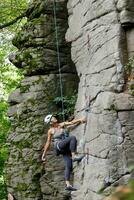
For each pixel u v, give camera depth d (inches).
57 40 494.3
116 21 362.0
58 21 498.9
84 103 400.2
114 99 342.6
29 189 464.8
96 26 390.6
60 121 468.1
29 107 482.6
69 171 375.6
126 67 351.6
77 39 437.4
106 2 372.8
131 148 335.3
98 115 362.3
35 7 516.4
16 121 491.5
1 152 754.8
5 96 850.8
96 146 359.9
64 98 473.4
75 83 489.7
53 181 455.8
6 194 717.3
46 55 490.3
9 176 484.4
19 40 513.3
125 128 337.7
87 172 371.9
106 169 340.2
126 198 44.2
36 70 488.7
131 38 357.4
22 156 474.9
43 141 468.8
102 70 374.6
